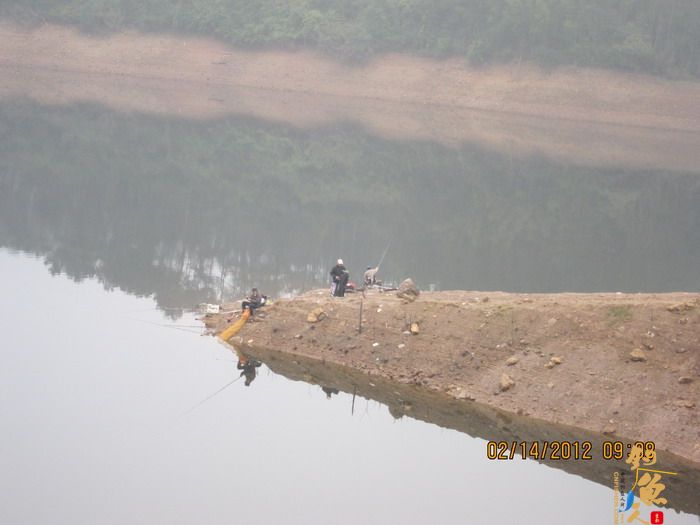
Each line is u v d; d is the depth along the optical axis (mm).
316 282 35125
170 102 98250
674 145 94938
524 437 21297
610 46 112875
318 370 25453
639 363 22312
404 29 119938
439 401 23328
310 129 86188
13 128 73688
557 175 70500
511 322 24703
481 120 102500
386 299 27562
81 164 62062
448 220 51938
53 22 121250
